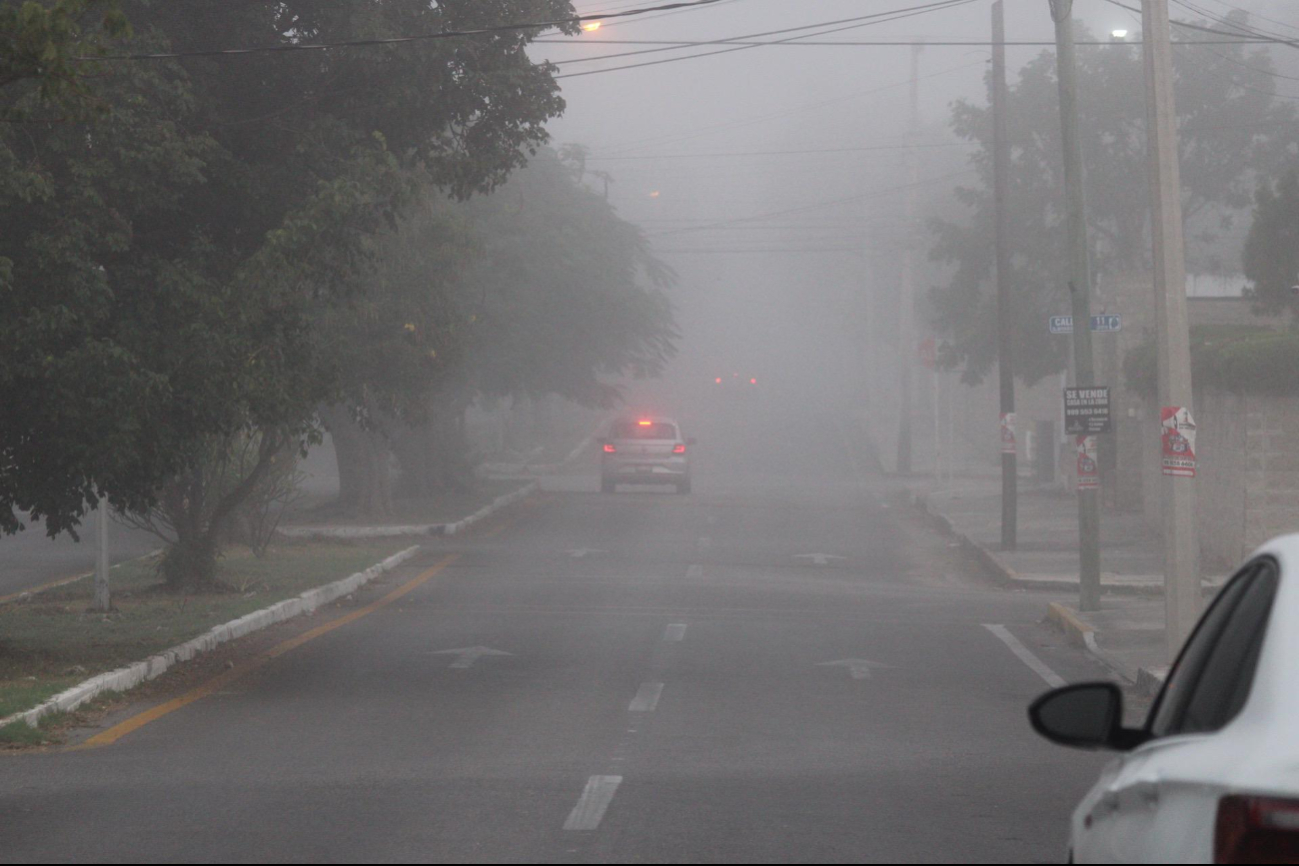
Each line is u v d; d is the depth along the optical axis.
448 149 18.39
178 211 15.31
